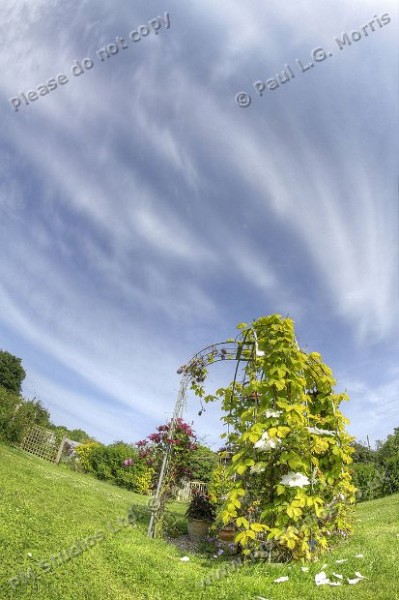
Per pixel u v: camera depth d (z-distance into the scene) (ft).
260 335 22.45
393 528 24.66
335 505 21.44
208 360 25.20
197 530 27.78
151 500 24.72
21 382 117.70
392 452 70.23
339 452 21.02
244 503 19.52
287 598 14.16
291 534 17.31
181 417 26.58
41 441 59.36
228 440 22.17
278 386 19.57
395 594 13.47
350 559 17.16
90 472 65.72
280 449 19.20
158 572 16.80
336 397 22.93
